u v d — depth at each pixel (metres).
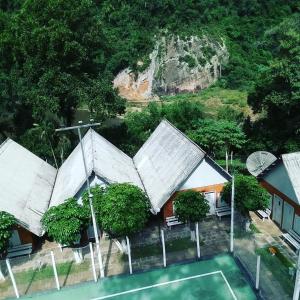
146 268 22.05
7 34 38.47
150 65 83.50
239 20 97.81
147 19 87.25
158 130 33.81
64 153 40.22
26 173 29.36
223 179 26.08
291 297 18.98
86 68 40.44
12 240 23.97
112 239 24.95
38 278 21.86
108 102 38.38
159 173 28.05
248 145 37.19
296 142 33.75
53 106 35.31
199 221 23.69
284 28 38.88
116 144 43.91
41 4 37.03
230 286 20.30
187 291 20.19
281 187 24.52
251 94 37.31
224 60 88.31
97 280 21.31
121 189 22.42
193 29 88.56
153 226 26.42
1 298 20.47
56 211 21.97
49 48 35.38
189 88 83.62
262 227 25.64
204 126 39.62
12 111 42.47
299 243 22.66
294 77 31.77
